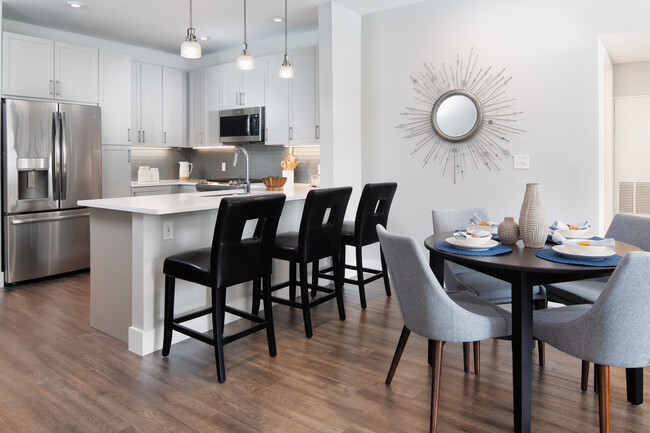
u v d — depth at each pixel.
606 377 1.76
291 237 3.32
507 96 3.92
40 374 2.48
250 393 2.28
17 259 4.31
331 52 4.30
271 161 6.10
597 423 2.00
